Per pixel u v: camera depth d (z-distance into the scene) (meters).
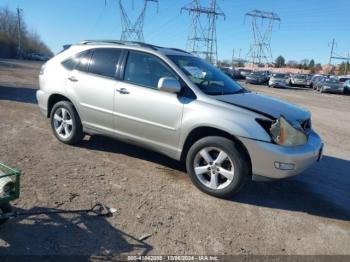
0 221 3.51
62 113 6.43
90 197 4.55
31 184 4.74
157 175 5.49
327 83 34.81
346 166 7.09
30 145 6.38
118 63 5.75
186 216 4.32
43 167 5.38
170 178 5.41
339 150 8.41
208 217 4.36
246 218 4.44
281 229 4.28
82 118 6.14
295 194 5.37
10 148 6.12
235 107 4.79
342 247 4.04
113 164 5.79
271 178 4.62
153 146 5.41
